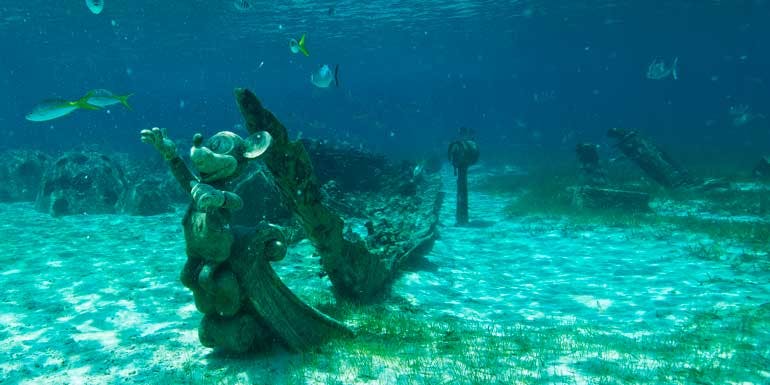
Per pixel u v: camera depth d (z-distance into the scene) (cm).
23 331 624
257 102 549
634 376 462
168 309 711
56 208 1594
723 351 533
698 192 1825
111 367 511
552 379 457
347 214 1471
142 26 3891
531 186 2181
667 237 1213
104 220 1500
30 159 2061
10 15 3428
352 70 9275
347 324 642
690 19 4512
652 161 1955
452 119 13238
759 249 1042
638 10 3847
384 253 933
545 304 767
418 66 8981
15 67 7550
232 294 498
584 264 1015
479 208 1817
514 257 1095
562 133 6575
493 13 3762
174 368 505
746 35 6062
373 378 468
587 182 1916
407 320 658
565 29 4838
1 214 1620
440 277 927
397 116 12462
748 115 2572
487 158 3741
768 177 2055
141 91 13850
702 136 4884
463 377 462
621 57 8506
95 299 759
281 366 504
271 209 1240
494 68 10238
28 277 884
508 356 527
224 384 461
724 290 793
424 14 3731
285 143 578
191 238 493
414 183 1767
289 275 898
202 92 14838
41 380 483
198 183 486
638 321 664
